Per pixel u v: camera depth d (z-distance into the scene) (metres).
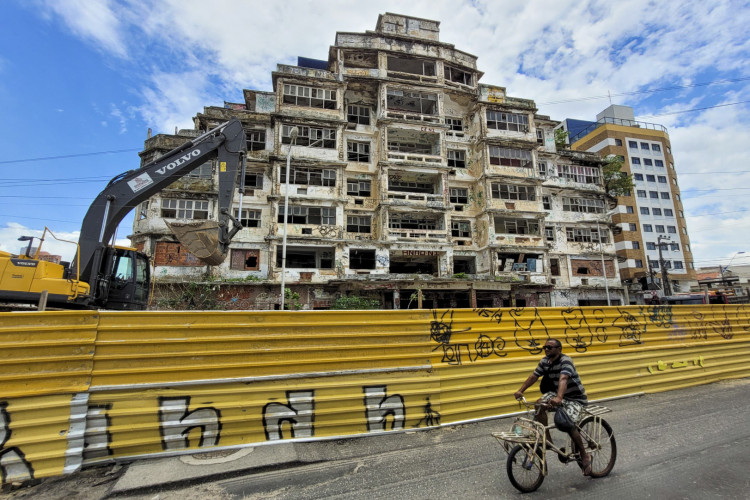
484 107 28.36
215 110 24.50
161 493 4.19
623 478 4.54
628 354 8.02
